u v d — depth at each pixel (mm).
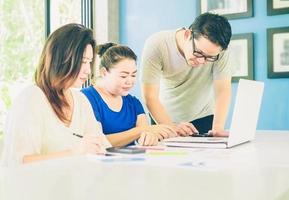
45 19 3141
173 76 2240
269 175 823
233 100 2967
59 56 1406
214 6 3098
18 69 2992
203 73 2242
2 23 2928
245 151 1301
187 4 3213
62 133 1398
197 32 1768
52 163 1010
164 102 2389
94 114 1739
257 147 1427
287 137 1845
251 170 895
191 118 2400
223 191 647
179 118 2391
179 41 2117
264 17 2939
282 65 2879
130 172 863
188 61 1906
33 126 1321
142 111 2027
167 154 1206
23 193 650
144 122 1990
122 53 1885
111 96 1911
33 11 3098
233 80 3004
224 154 1221
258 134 2031
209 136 1754
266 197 605
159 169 907
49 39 1440
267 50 2922
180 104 2369
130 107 1988
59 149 1380
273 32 2898
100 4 3414
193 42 1803
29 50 3059
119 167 939
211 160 1073
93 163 1009
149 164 991
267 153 1249
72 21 3369
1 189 682
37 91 1396
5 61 2926
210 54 1767
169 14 3285
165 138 1683
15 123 1314
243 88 1387
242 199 592
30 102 1354
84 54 1450
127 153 1219
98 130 1606
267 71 2924
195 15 3182
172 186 692
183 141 1451
